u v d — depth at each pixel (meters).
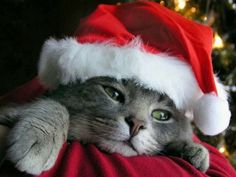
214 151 0.31
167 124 0.28
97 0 0.46
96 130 0.26
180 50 0.27
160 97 0.27
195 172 0.24
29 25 0.60
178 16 0.29
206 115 0.26
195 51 0.26
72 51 0.26
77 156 0.22
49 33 0.54
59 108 0.25
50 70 0.28
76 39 0.27
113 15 0.29
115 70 0.26
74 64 0.26
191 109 0.28
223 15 0.56
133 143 0.26
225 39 0.55
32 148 0.20
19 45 0.61
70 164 0.21
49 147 0.21
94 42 0.26
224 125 0.26
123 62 0.26
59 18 0.50
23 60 0.60
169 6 0.49
